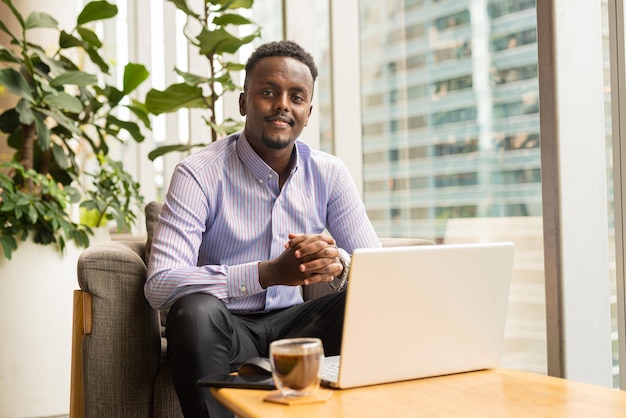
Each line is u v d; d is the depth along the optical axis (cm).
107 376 200
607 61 238
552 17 230
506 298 158
